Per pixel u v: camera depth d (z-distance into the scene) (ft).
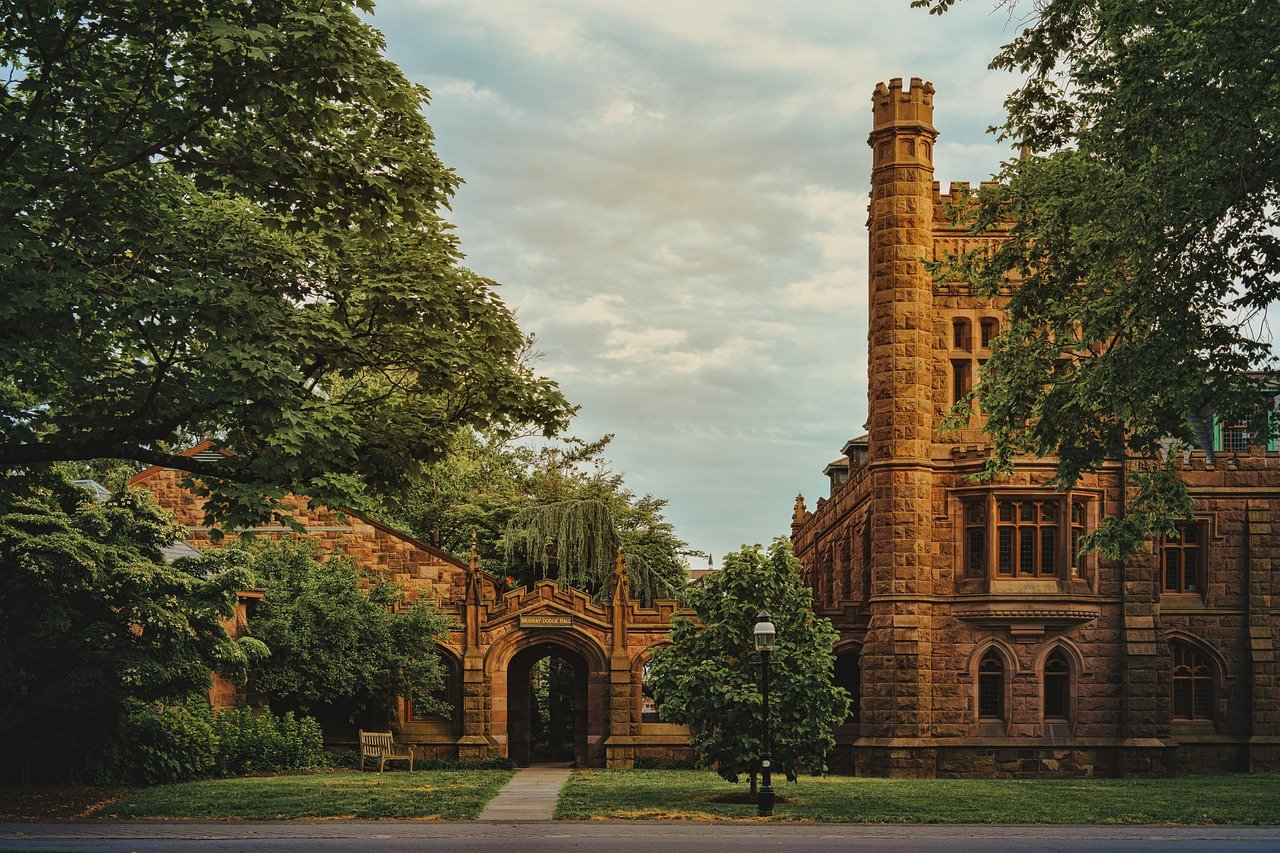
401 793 100.22
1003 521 132.26
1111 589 132.87
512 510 187.01
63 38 60.75
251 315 61.62
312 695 132.77
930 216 135.54
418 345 72.54
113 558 91.81
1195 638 137.18
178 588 96.07
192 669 100.32
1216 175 66.33
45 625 88.58
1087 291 78.64
